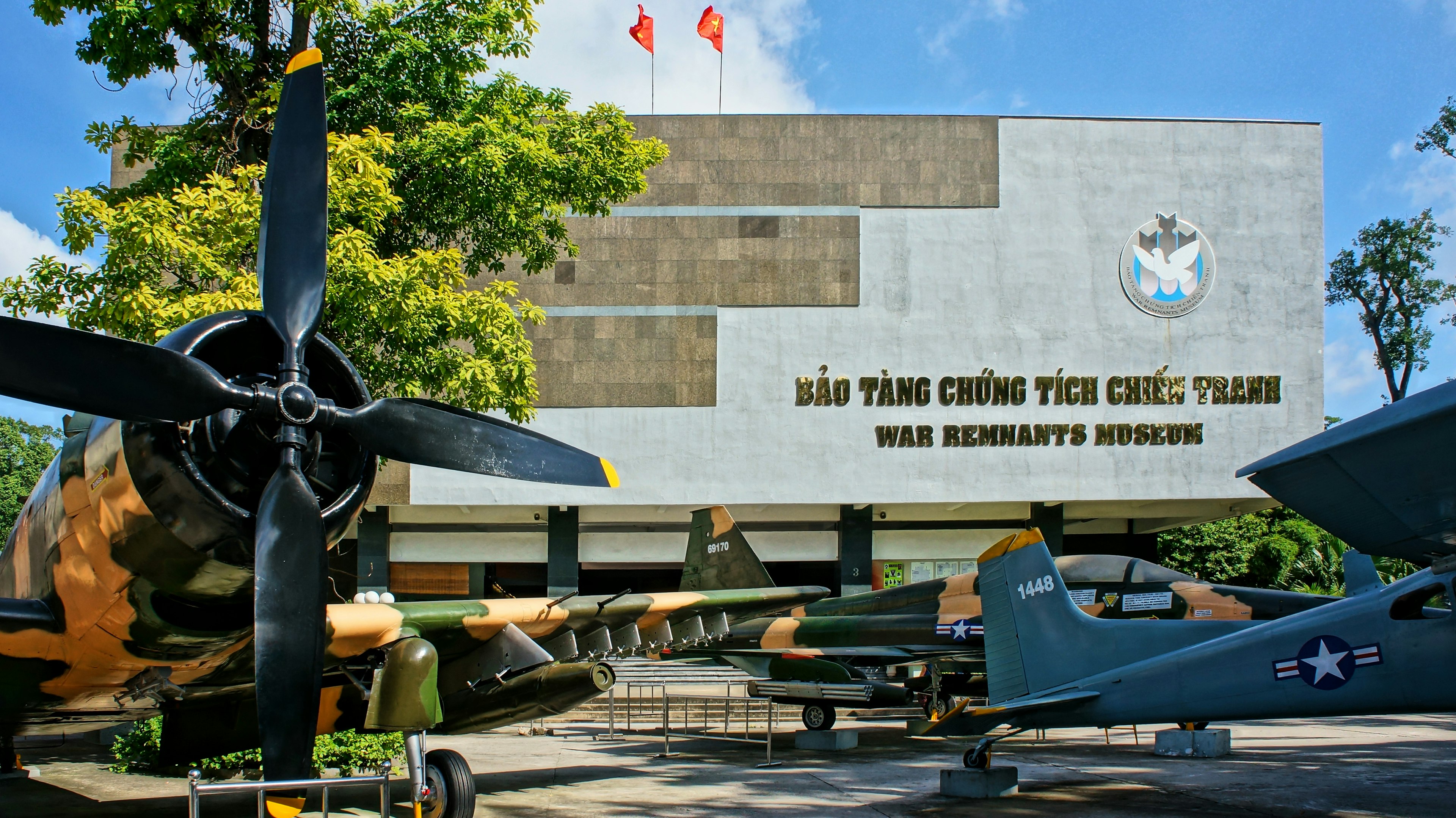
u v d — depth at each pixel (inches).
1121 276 986.1
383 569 1005.8
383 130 467.2
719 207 986.1
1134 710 348.2
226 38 438.6
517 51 486.0
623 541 1038.4
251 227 380.2
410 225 480.4
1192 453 975.0
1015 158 993.5
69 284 388.5
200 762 384.8
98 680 253.4
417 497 956.0
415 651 261.9
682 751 518.0
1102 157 994.7
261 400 203.9
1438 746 515.5
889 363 977.5
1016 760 472.1
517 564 1217.4
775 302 979.3
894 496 966.4
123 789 396.2
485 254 507.2
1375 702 302.5
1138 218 990.4
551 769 445.4
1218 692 331.6
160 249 360.2
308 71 234.8
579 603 327.3
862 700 529.7
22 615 225.8
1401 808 343.0
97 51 422.9
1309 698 314.3
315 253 224.8
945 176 991.0
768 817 327.3
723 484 964.0
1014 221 989.2
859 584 1016.9
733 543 630.5
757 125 991.6
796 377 973.2
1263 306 989.2
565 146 502.3
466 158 444.8
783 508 1036.5
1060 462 973.8
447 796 286.2
